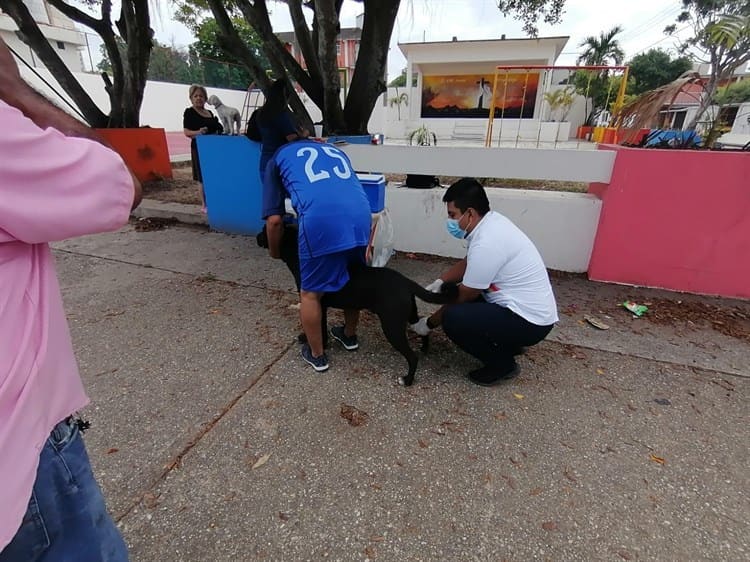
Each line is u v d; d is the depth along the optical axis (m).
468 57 18.33
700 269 3.43
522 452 1.95
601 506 1.69
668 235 3.42
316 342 2.45
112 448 1.94
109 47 7.03
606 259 3.64
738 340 2.86
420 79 19.47
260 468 1.85
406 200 4.19
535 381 2.45
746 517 1.65
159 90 19.66
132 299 3.44
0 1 6.31
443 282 2.68
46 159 0.69
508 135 18.94
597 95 16.25
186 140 16.88
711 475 1.84
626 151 3.32
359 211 2.22
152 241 4.88
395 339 2.28
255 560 1.48
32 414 0.77
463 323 2.28
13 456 0.73
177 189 7.11
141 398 2.28
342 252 2.23
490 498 1.73
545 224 3.83
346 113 5.65
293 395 2.31
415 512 1.66
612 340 2.86
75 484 0.93
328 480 1.80
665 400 2.30
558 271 3.93
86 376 2.45
